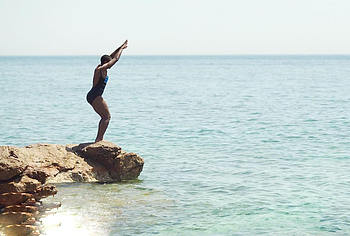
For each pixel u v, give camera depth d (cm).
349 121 3212
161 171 1783
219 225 1198
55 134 2638
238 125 3067
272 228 1178
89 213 1271
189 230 1162
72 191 1467
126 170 1641
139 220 1228
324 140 2469
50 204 1318
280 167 1856
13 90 5944
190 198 1433
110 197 1423
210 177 1695
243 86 7325
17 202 1252
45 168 1541
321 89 6462
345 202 1390
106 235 1123
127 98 5188
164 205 1358
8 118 3250
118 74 12456
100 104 1647
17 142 2383
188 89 6694
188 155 2086
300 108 4103
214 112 3850
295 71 13888
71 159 1611
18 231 1127
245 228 1179
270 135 2647
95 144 1630
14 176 1295
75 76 10656
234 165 1894
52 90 6072
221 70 15500
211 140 2484
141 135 2638
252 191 1513
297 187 1560
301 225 1200
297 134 2673
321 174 1736
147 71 14862
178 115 3634
